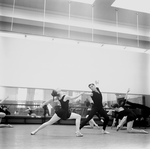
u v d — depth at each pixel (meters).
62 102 3.70
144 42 8.72
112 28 8.24
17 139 2.90
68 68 7.96
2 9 6.88
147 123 7.27
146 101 8.64
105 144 2.55
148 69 8.97
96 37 8.05
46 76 7.65
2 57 7.30
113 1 6.27
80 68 8.11
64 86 7.79
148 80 8.88
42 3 6.53
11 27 6.92
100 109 4.30
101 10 6.91
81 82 8.02
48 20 7.48
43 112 7.90
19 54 7.50
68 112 3.68
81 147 2.25
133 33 8.54
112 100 8.29
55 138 3.13
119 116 5.02
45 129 5.03
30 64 7.55
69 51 8.11
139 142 2.80
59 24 7.64
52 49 7.92
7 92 7.52
